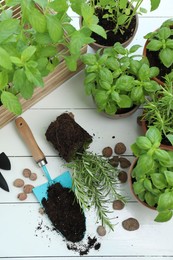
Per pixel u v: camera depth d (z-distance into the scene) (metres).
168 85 0.80
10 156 0.92
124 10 0.88
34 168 0.91
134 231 0.88
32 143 0.89
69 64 0.78
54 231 0.88
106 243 0.87
